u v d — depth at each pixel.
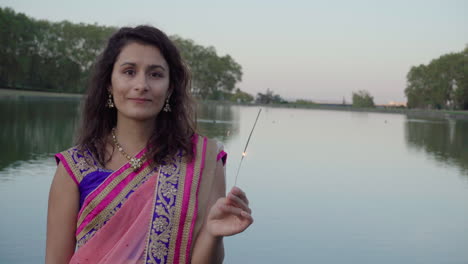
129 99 1.42
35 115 22.92
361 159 12.65
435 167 11.75
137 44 1.45
